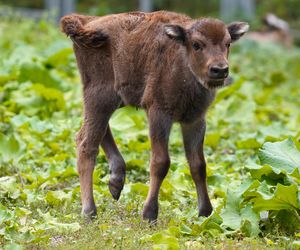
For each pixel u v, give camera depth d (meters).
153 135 14.88
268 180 14.62
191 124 15.05
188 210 15.42
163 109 14.81
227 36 14.49
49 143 19.62
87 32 15.69
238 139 21.53
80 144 15.94
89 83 16.06
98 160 18.64
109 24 15.83
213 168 17.73
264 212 14.44
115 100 15.95
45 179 17.08
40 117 21.86
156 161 14.78
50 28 33.34
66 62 25.92
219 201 15.89
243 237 13.85
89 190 15.50
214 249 13.12
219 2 47.59
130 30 15.63
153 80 14.90
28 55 25.88
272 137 19.53
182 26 14.58
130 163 18.42
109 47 15.75
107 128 16.38
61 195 16.03
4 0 46.09
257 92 28.09
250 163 15.68
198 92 14.71
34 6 46.56
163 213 15.27
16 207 15.24
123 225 14.55
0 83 23.56
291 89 31.52
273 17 43.66
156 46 14.98
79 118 20.61
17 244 12.98
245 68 33.94
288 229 14.14
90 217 15.09
